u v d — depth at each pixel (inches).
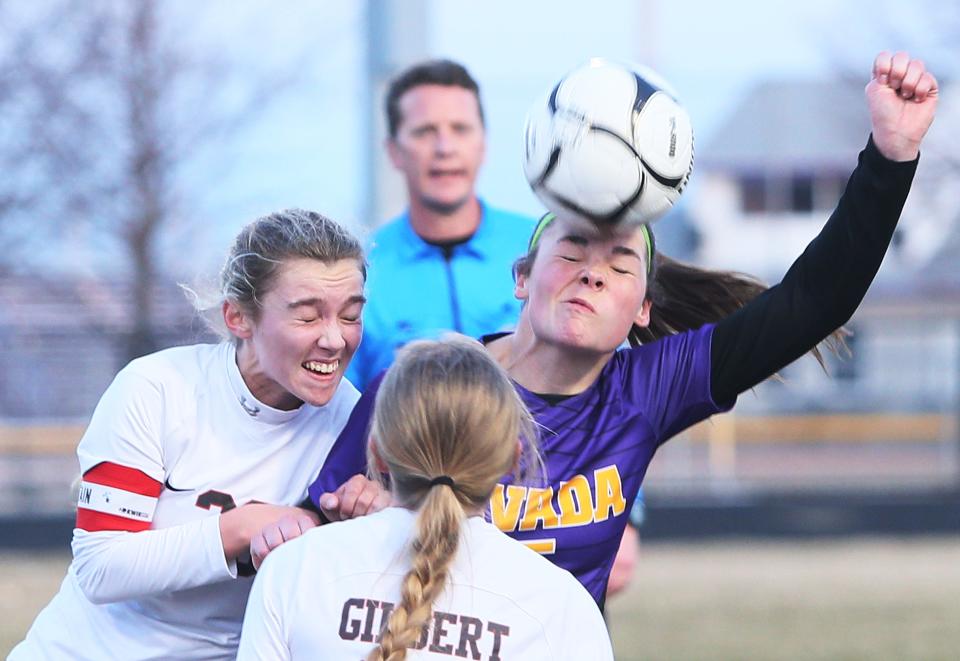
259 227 392.2
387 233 596.1
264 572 338.0
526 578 332.5
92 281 2038.6
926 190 2714.1
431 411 331.3
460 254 587.5
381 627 323.0
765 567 1451.8
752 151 4463.6
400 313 581.3
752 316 404.5
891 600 1202.0
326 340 382.9
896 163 381.1
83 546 398.9
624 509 403.9
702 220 4507.9
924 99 379.9
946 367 2839.6
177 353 420.8
